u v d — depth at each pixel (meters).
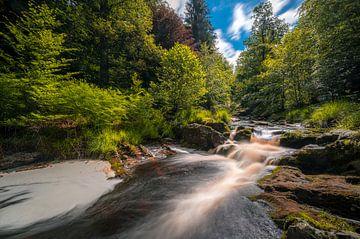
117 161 6.27
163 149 8.07
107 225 3.02
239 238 2.56
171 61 11.36
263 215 2.94
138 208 3.52
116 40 12.94
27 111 6.98
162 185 4.55
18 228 2.95
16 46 7.24
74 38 11.55
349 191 3.06
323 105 9.71
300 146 6.23
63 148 6.69
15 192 4.09
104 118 8.04
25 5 9.62
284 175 4.17
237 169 5.52
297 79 13.28
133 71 13.64
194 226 2.91
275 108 16.48
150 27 14.46
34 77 6.77
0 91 5.94
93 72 12.65
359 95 8.16
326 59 8.70
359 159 3.90
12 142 6.44
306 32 11.71
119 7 13.04
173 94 11.18
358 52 7.51
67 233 2.84
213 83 14.62
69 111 7.50
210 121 9.59
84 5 12.10
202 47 17.78
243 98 22.66
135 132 8.77
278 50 14.36
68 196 3.99
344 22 7.49
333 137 5.25
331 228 2.33
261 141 7.53
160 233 2.79
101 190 4.33
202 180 4.77
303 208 2.97
